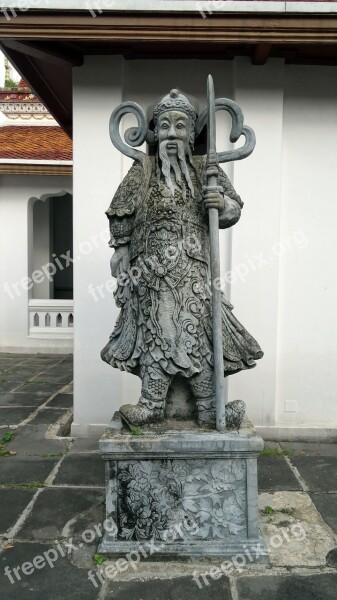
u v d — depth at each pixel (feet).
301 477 12.64
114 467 9.04
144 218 9.27
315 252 15.42
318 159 15.28
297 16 12.70
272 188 15.02
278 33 12.95
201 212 9.36
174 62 15.10
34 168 28.81
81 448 14.65
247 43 13.26
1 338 31.78
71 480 12.41
